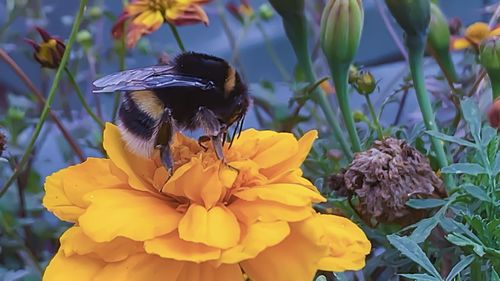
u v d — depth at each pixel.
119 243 0.20
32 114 0.40
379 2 0.35
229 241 0.19
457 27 0.33
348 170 0.23
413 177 0.23
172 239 0.20
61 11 0.49
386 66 0.43
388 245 0.24
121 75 0.21
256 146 0.21
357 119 0.30
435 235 0.23
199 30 0.49
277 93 0.37
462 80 0.30
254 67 0.48
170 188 0.20
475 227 0.22
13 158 0.32
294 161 0.21
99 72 0.41
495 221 0.21
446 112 0.30
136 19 0.31
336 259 0.20
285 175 0.21
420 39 0.25
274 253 0.20
